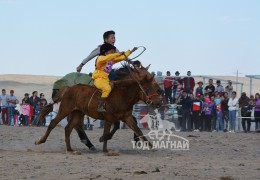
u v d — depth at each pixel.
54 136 23.00
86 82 17.81
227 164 14.13
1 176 11.80
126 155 16.20
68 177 11.70
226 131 28.75
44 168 13.09
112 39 16.19
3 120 32.78
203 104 28.88
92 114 16.22
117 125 16.62
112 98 15.81
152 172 12.38
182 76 30.17
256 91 59.28
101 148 18.70
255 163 14.44
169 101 29.86
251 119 28.66
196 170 12.83
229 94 30.36
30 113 31.45
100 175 11.86
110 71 16.17
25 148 18.58
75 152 16.27
